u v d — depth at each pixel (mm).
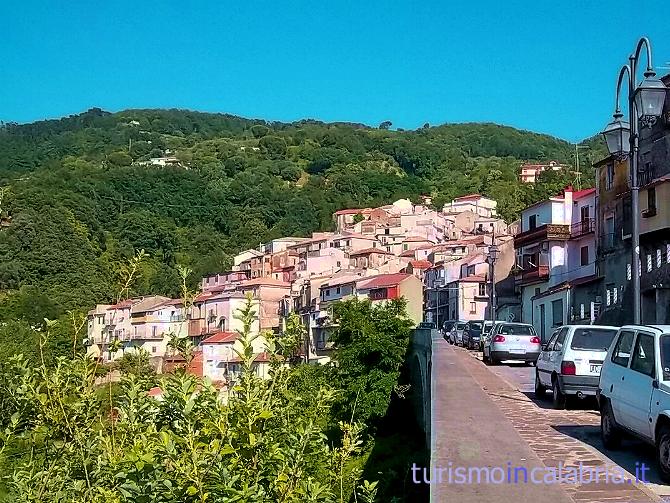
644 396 8414
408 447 21672
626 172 43094
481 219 110625
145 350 6941
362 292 65688
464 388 11547
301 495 4781
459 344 46938
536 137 192625
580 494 6848
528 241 57125
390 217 110250
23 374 6152
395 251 99875
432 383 11398
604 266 45312
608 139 13609
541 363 16078
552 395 16438
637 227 13055
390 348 26812
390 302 29219
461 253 88625
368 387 26500
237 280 82188
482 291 72375
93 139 133500
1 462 5816
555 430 11289
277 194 121438
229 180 121500
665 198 37844
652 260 38688
